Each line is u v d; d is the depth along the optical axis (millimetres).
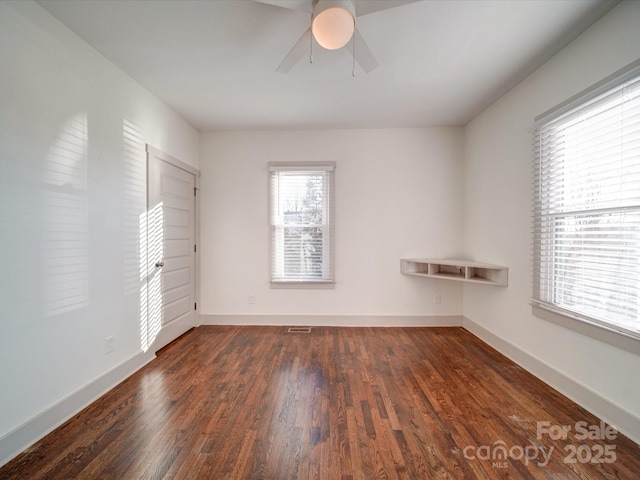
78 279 1904
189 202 3428
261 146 3656
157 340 2793
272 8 1694
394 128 3598
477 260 3264
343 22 1398
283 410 1856
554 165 2170
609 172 1743
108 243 2170
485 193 3102
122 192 2328
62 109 1805
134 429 1680
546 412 1829
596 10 1706
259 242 3674
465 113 3201
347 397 2006
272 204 3652
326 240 3652
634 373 1576
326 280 3641
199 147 3668
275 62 2236
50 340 1703
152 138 2729
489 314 3021
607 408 1713
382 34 1913
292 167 3605
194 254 3555
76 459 1458
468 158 3471
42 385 1650
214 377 2305
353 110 3092
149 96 2682
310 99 2842
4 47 1481
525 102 2469
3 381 1465
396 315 3623
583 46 1884
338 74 2400
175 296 3141
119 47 2045
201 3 1657
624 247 1645
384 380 2244
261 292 3674
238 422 1737
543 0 1634
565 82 2035
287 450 1511
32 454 1491
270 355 2729
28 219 1593
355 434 1630
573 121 1992
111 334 2186
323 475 1354
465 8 1688
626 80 1593
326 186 3641
